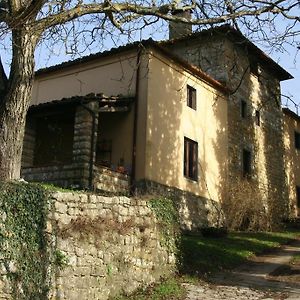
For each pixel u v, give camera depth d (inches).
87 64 632.4
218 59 705.0
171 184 566.3
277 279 403.5
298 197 948.0
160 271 382.9
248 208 667.4
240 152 725.3
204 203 621.0
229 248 507.8
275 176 831.7
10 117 318.0
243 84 754.2
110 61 608.4
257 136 784.3
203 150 637.3
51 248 292.5
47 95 672.4
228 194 665.6
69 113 547.2
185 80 619.2
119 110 545.3
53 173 496.1
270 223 717.3
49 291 285.4
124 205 359.9
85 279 311.0
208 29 480.4
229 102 713.6
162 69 579.8
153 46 564.7
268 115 837.2
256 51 753.6
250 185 698.2
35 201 292.0
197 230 596.7
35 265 282.7
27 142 560.4
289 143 951.0
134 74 566.9
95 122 506.0
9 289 268.8
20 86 319.3
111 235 339.3
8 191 281.7
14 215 280.5
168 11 363.6
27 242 282.7
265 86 781.9
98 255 324.8
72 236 307.3
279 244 579.8
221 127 685.3
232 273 424.8
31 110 544.4
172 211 413.1
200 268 423.8
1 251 270.4
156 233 388.2
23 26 307.6
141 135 541.3
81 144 492.7
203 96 655.8
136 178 530.3
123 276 343.3
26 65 319.9
